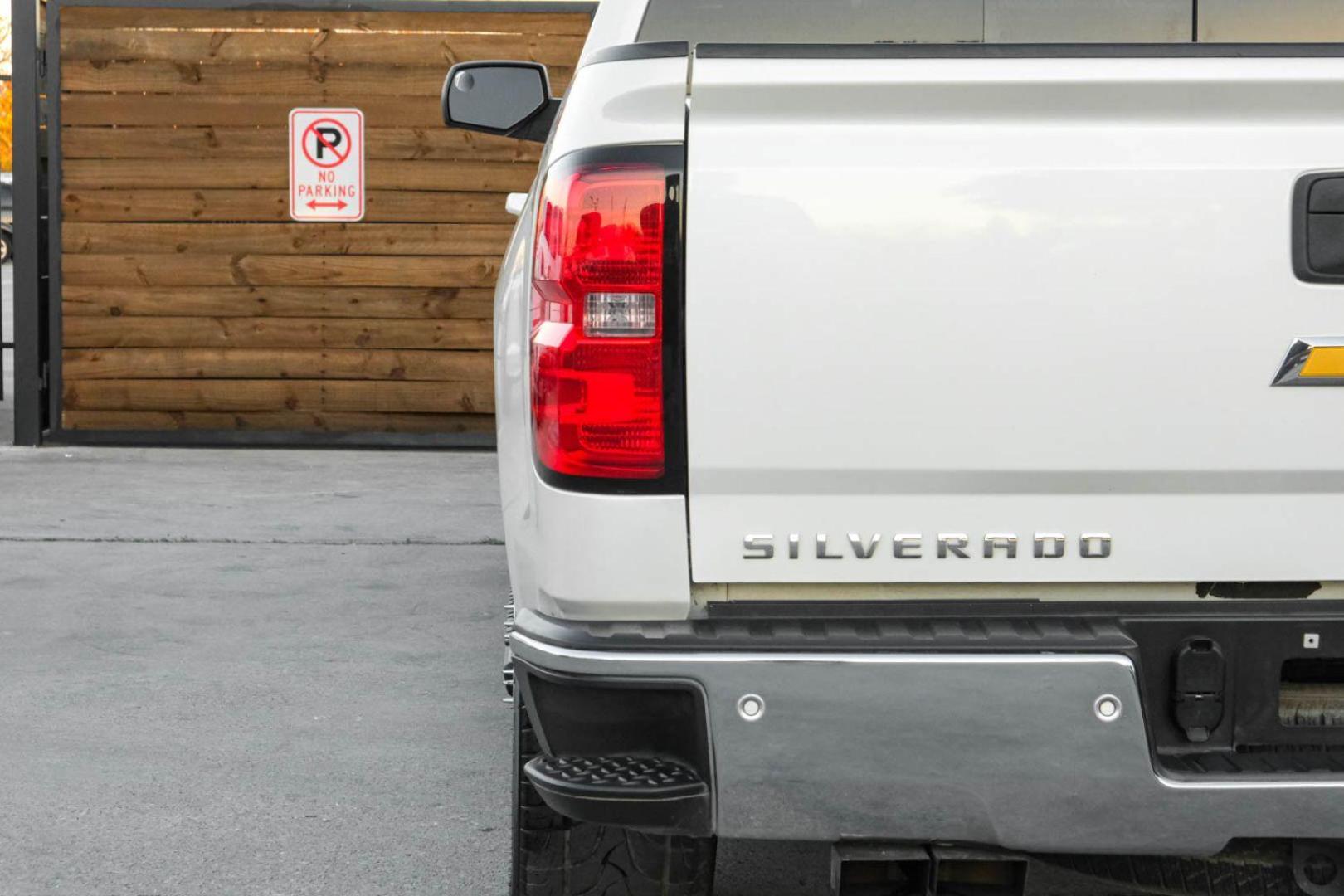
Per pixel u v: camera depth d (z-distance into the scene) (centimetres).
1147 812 281
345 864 437
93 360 1200
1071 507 288
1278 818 281
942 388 284
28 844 448
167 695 595
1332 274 283
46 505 970
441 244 1186
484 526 927
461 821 470
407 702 590
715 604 294
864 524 288
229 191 1184
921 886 303
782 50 282
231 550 855
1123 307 283
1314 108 281
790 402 284
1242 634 294
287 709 580
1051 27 363
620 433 287
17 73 1181
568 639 287
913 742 280
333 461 1155
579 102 290
